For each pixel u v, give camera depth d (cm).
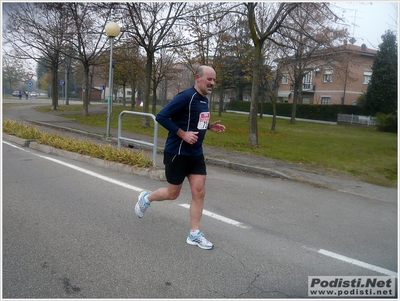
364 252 445
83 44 2297
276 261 405
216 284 350
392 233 520
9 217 505
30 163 866
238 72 4012
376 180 926
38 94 8362
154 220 509
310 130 2525
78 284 339
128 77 3459
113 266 375
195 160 427
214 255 410
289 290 347
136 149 1142
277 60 2275
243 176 853
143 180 732
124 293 328
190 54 2148
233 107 5016
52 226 477
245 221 530
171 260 393
